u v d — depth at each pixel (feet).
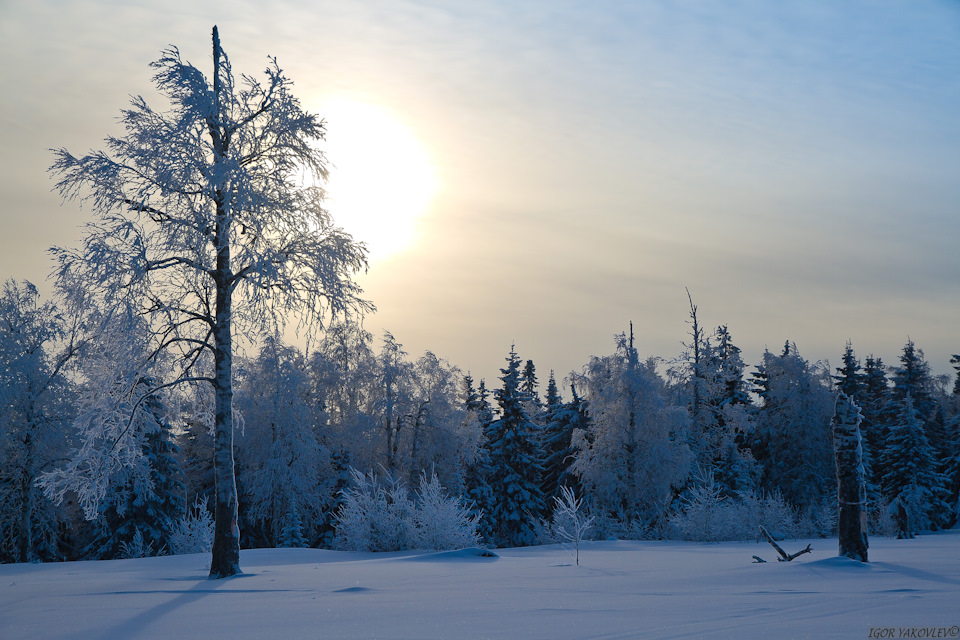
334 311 55.36
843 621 21.42
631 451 144.77
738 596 28.40
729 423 169.89
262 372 142.72
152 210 53.31
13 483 127.03
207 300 55.72
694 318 172.55
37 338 124.36
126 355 53.26
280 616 27.37
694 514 96.94
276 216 53.88
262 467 148.66
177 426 63.72
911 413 194.49
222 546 49.93
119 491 134.82
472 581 39.01
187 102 51.21
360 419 153.07
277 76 54.60
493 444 186.70
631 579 37.91
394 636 21.75
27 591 40.78
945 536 101.55
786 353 208.74
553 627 22.50
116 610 31.09
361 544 76.89
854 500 41.32
